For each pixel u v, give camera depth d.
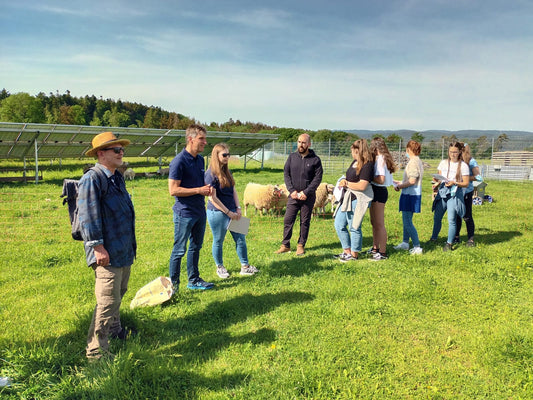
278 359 3.44
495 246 7.15
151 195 15.02
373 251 6.66
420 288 5.02
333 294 4.86
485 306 4.55
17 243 7.66
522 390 3.01
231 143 29.55
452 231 6.78
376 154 6.12
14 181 19.33
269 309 4.47
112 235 3.31
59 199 13.64
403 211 6.75
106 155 3.32
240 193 15.35
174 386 3.01
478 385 3.12
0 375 3.04
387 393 2.99
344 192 6.28
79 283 5.36
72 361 3.33
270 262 6.29
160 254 6.88
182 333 3.94
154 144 25.20
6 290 5.12
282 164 38.75
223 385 3.06
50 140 20.19
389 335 3.89
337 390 3.03
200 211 4.94
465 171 6.55
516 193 16.12
